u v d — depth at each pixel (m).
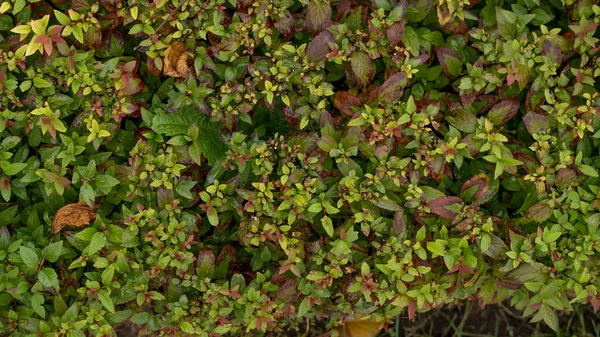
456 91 1.29
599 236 1.25
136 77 1.23
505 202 1.33
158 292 1.27
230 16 1.30
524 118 1.25
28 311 1.23
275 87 1.23
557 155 1.26
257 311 1.26
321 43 1.23
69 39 1.24
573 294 1.32
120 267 1.23
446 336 1.69
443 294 1.28
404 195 1.25
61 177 1.21
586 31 1.25
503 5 1.30
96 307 1.24
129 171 1.24
